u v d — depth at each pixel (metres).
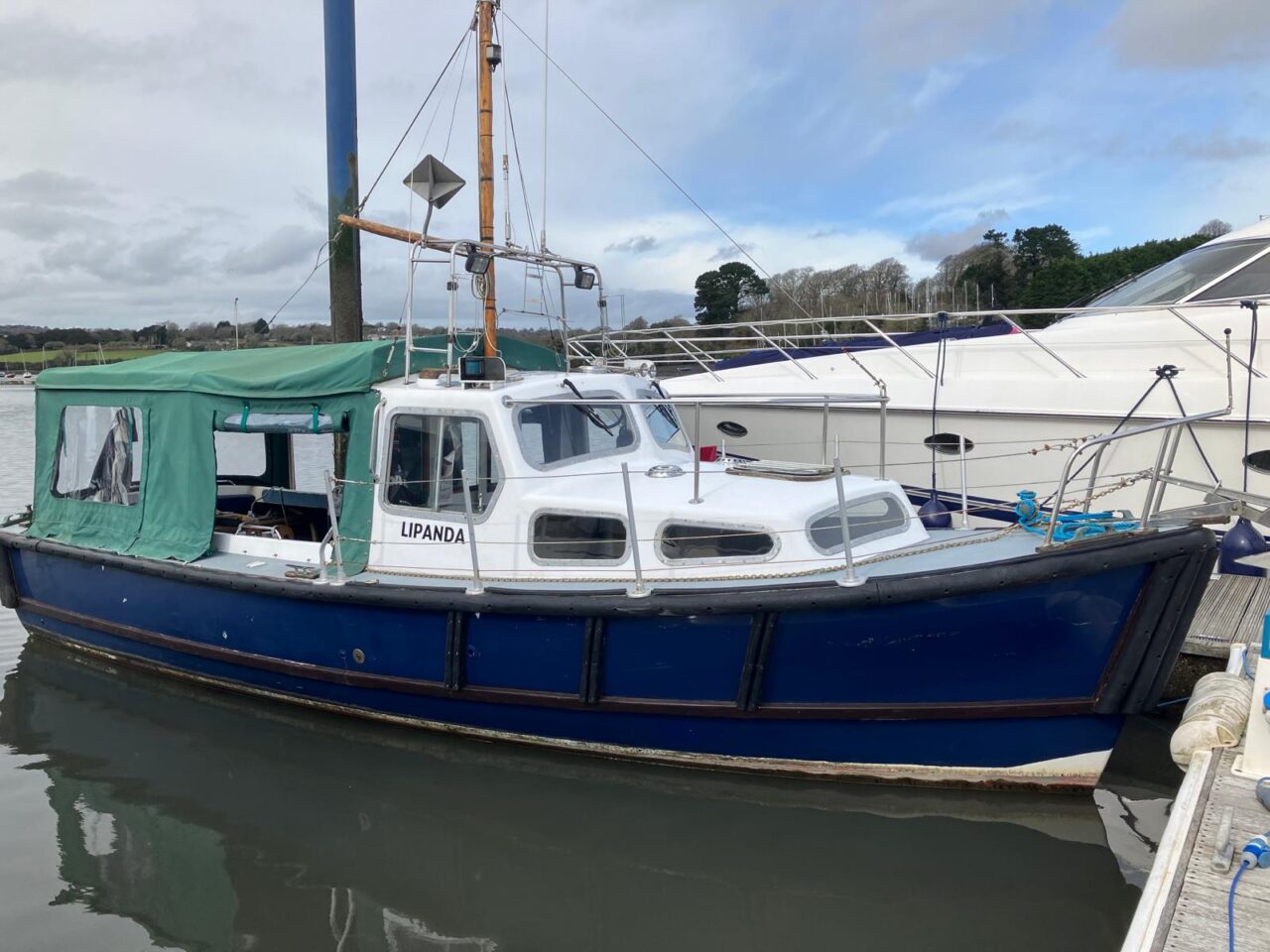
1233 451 7.62
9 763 6.20
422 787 5.64
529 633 5.45
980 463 8.93
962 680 4.83
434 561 5.97
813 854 4.82
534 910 4.48
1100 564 4.42
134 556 7.07
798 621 4.90
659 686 5.29
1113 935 4.18
